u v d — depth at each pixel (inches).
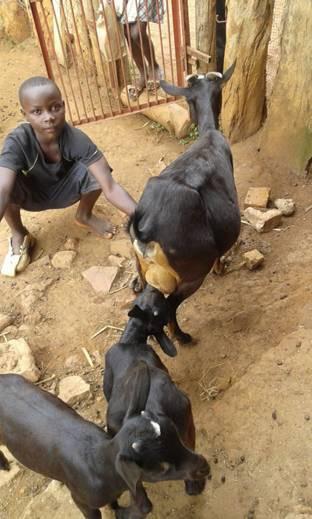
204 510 41.8
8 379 44.0
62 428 39.4
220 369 51.9
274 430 44.5
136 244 45.6
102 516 43.7
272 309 55.7
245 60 71.5
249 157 76.1
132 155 82.7
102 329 59.1
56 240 70.5
